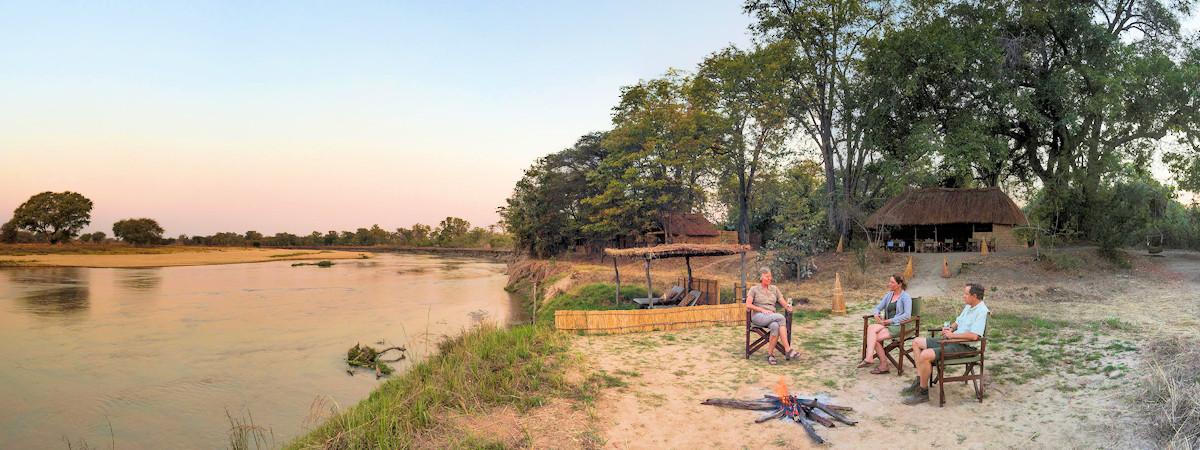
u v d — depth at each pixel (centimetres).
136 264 6925
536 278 3956
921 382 714
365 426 640
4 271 5553
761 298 978
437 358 1051
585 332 1236
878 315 893
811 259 2806
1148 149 3312
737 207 5834
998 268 2370
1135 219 2539
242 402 1243
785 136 4006
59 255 9338
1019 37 3150
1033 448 561
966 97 3294
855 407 706
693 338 1174
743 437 623
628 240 5475
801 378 845
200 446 998
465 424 647
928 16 3247
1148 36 3275
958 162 3020
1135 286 1842
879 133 3284
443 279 4834
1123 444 545
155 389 1341
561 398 742
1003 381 768
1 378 1444
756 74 3591
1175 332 960
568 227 5741
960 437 598
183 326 2247
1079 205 2766
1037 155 3622
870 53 3250
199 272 5594
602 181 4956
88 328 2197
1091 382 725
